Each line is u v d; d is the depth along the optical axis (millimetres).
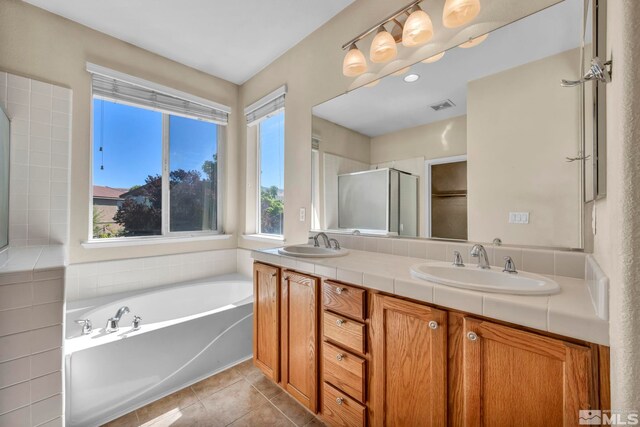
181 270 2637
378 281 1095
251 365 1973
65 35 2002
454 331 901
